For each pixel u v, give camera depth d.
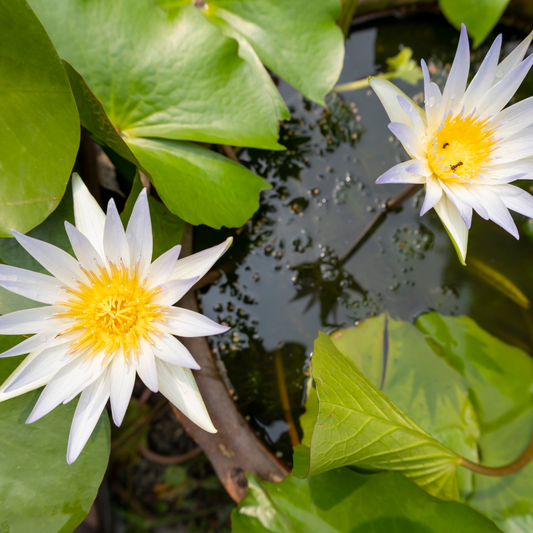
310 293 0.67
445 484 0.62
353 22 0.73
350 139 0.70
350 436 0.58
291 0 0.66
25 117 0.59
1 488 0.57
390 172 0.58
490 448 0.64
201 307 0.67
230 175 0.64
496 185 0.60
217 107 0.63
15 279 0.56
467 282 0.68
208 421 0.58
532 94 0.70
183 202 0.61
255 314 0.67
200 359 0.63
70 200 0.61
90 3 0.61
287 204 0.69
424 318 0.67
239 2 0.66
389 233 0.69
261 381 0.66
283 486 0.60
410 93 0.71
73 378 0.57
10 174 0.59
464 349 0.66
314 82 0.67
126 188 0.67
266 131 0.64
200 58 0.63
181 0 0.64
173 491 0.74
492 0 0.68
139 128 0.63
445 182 0.60
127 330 0.58
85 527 0.67
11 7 0.57
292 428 0.65
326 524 0.59
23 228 0.59
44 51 0.58
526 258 0.68
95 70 0.62
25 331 0.57
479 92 0.60
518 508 0.62
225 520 0.74
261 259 0.68
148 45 0.62
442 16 0.72
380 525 0.59
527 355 0.66
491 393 0.65
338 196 0.69
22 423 0.58
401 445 0.60
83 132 0.65
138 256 0.58
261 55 0.66
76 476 0.58
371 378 0.65
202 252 0.58
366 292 0.68
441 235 0.69
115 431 0.73
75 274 0.58
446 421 0.64
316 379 0.57
